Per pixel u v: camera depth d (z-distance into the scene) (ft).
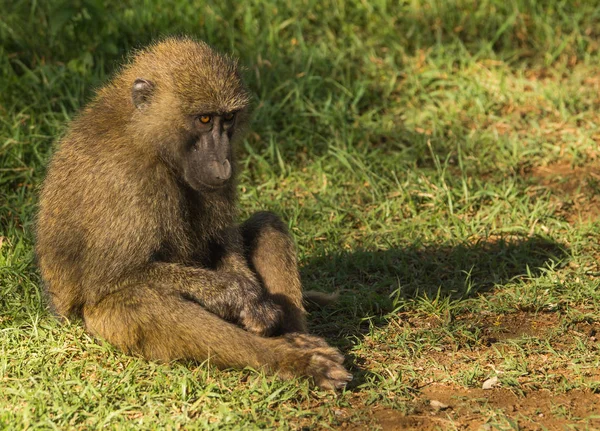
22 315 34.73
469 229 43.75
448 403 29.43
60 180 32.48
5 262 38.22
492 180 48.55
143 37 57.26
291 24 61.26
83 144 32.12
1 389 29.01
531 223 44.01
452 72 59.47
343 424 28.07
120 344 31.01
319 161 49.37
